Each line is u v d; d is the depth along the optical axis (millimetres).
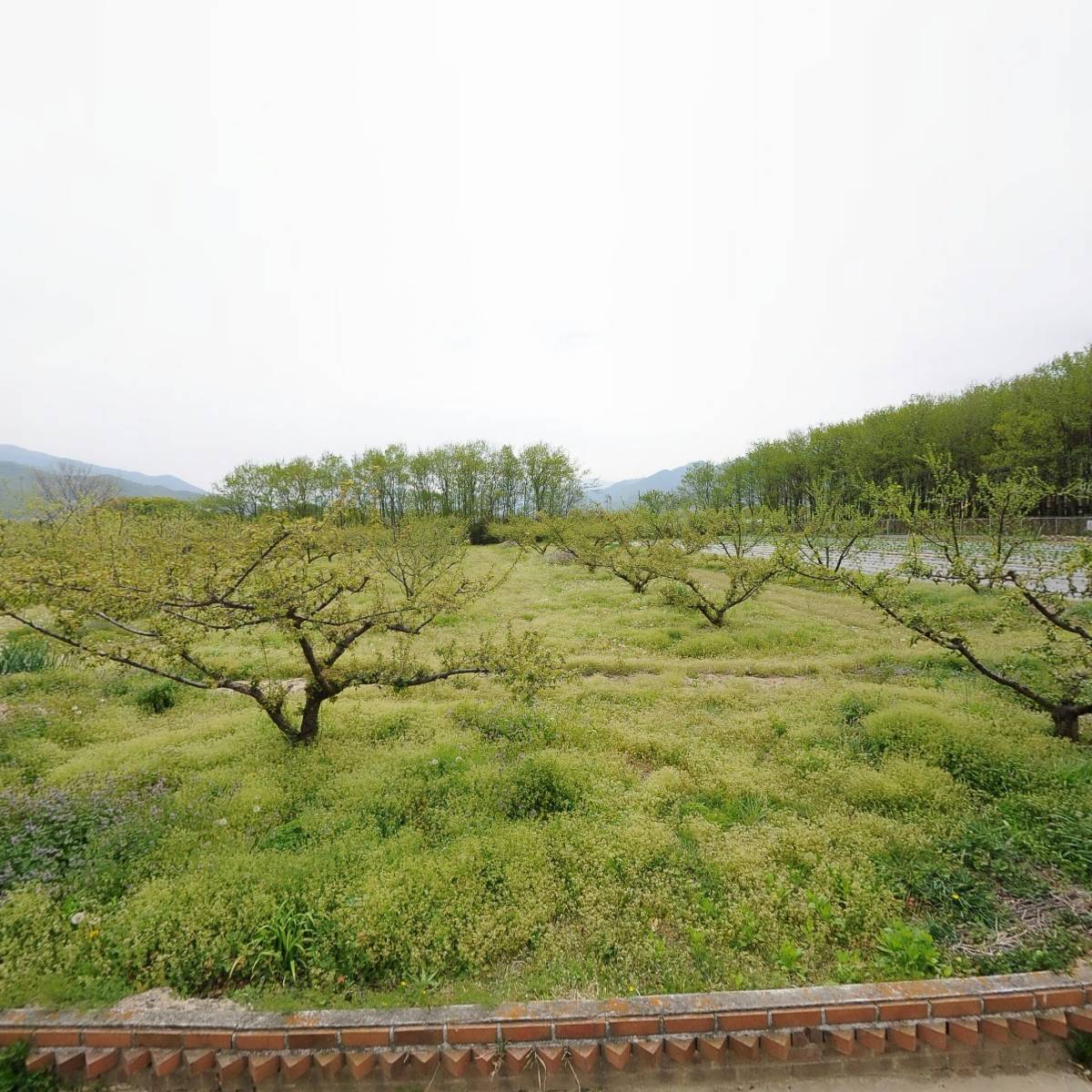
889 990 3148
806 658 10273
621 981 3369
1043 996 3109
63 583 4828
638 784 5684
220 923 3678
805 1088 2898
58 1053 2918
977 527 8875
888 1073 2963
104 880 4109
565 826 4820
